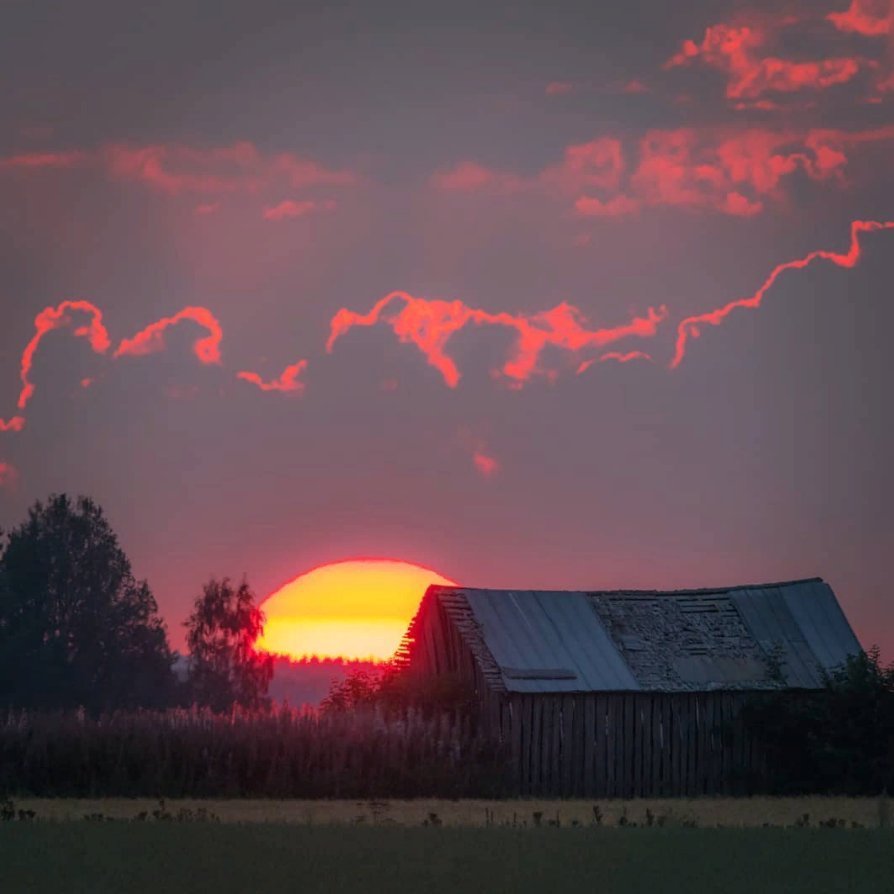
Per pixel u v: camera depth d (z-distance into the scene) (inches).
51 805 6023.6
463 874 3860.7
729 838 4606.3
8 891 3619.6
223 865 3971.5
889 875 3954.2
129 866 3949.3
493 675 7475.4
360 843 4382.4
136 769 6766.7
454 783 7037.4
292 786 6776.6
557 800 6958.7
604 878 3843.5
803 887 3777.1
